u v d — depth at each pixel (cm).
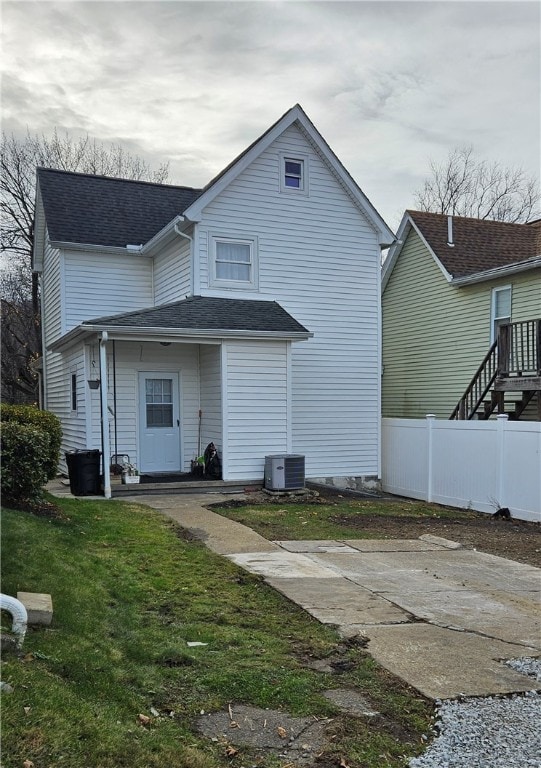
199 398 1347
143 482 1160
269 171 1327
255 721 327
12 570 479
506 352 1341
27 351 2931
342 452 1403
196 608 498
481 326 1612
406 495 1366
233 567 628
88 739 271
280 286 1338
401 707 350
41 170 1623
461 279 1625
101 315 1463
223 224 1278
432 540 850
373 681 380
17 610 346
